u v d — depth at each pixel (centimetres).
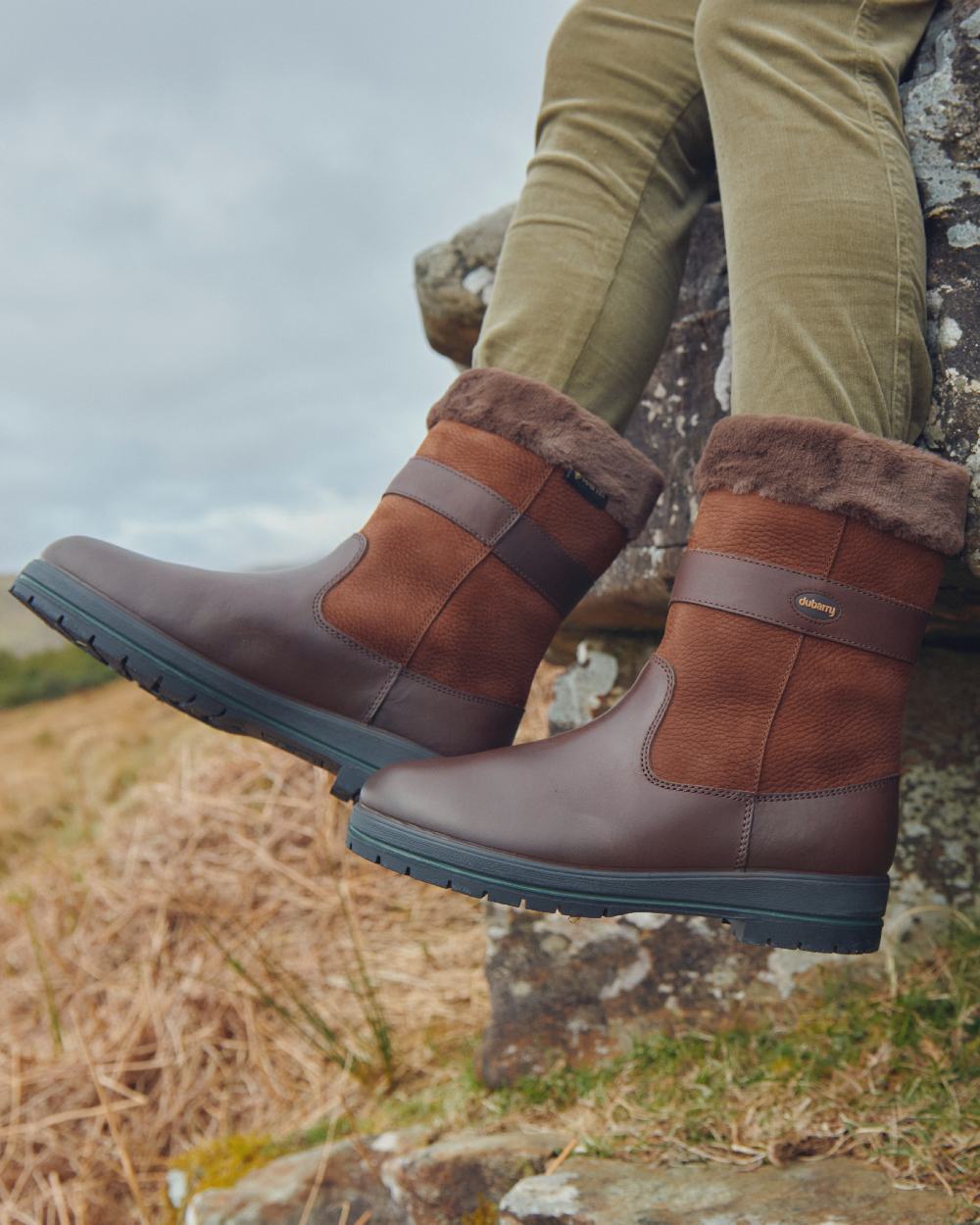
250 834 247
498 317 103
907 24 97
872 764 89
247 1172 147
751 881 89
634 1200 102
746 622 88
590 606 145
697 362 126
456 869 89
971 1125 101
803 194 88
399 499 102
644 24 107
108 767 421
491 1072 148
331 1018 185
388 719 99
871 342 87
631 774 90
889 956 132
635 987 144
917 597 88
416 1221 121
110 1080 183
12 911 271
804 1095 115
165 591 97
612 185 104
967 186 94
